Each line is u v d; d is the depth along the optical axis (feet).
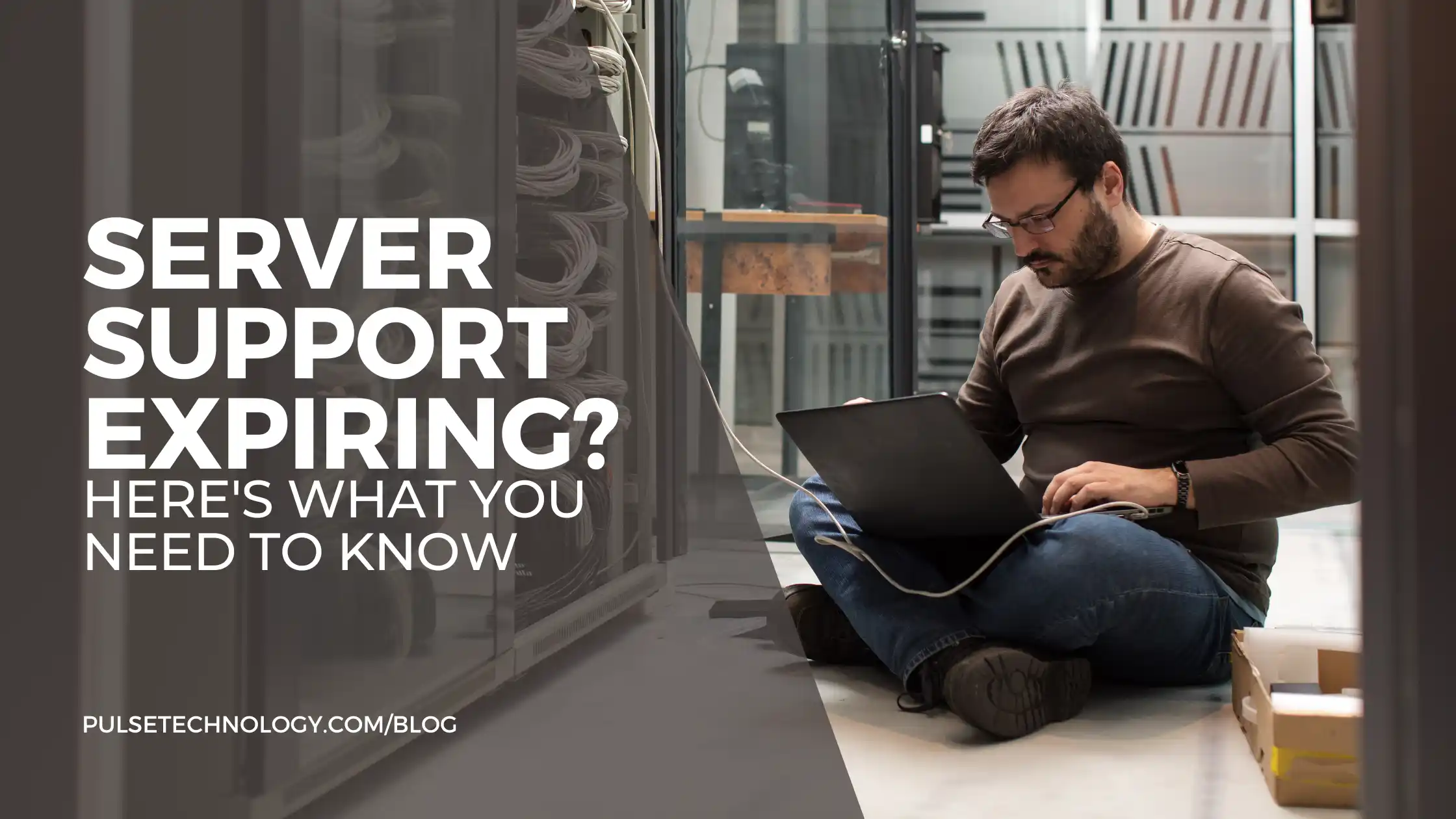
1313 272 11.61
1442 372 1.46
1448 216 1.45
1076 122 4.82
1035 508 5.28
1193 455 4.96
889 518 4.92
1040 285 5.53
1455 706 1.47
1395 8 1.48
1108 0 11.73
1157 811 3.63
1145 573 4.61
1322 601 6.97
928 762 4.17
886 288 9.57
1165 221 11.80
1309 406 4.66
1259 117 11.62
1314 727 3.63
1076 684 4.69
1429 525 1.47
